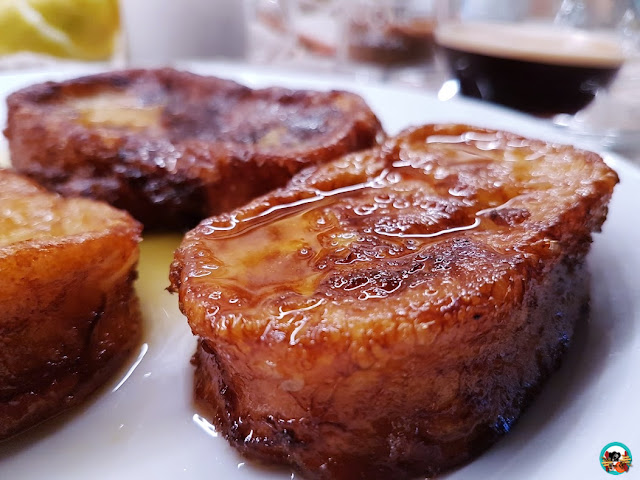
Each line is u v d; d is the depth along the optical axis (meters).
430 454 0.08
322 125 0.14
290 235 0.09
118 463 0.08
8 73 0.18
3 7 0.22
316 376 0.08
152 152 0.13
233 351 0.08
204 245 0.09
